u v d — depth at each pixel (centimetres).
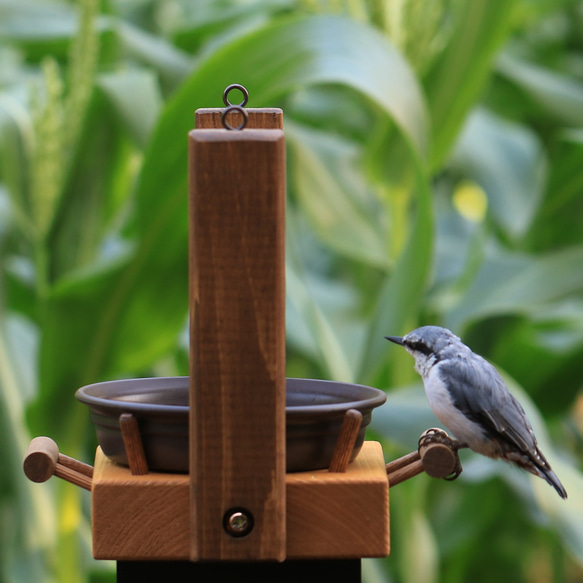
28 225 580
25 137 578
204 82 483
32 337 812
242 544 265
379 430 517
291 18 489
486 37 598
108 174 589
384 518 275
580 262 665
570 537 463
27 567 610
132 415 277
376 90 475
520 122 864
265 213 258
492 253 759
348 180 702
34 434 552
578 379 699
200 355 261
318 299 794
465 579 870
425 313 707
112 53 686
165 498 273
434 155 625
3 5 794
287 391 336
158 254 521
